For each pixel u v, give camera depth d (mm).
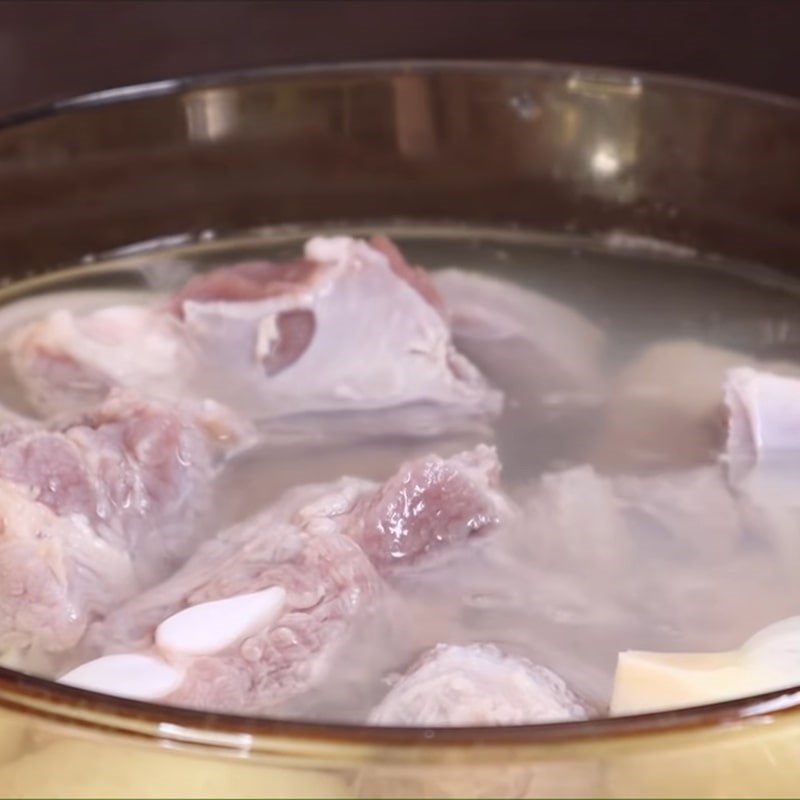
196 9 937
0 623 522
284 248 694
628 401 613
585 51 960
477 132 690
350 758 434
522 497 565
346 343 617
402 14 952
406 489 540
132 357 615
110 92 670
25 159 661
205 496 563
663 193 684
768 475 580
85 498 541
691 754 438
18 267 671
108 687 497
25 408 605
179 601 520
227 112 682
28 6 914
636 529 557
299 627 511
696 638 520
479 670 498
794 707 444
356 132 691
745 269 677
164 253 691
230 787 439
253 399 613
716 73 957
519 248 696
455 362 618
